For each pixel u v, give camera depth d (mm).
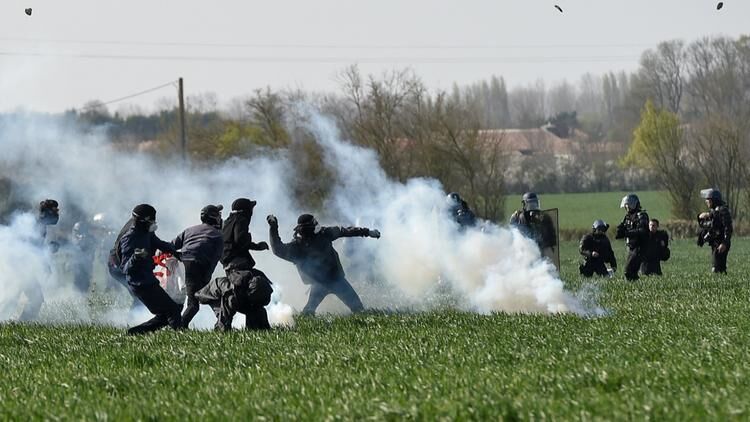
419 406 28156
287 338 44812
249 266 50656
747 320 46719
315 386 32188
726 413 25578
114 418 28453
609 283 74938
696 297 60062
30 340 47656
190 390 32594
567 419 25719
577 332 43656
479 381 31734
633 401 27406
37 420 28766
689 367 32688
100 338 47344
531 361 35844
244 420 27688
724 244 82938
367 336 44906
